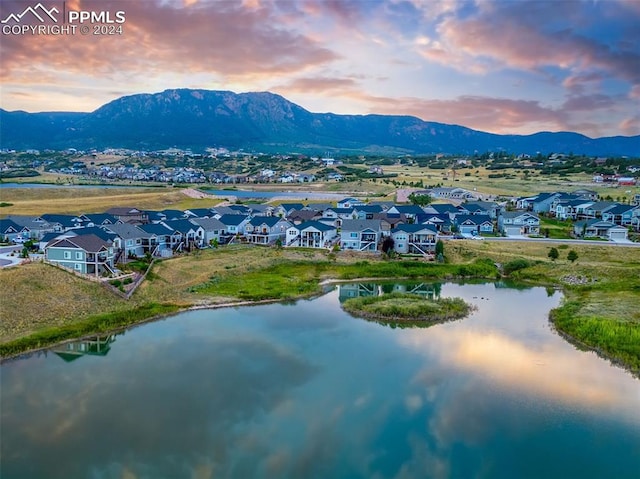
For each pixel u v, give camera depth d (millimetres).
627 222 118688
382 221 115688
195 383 44719
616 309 63719
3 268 66688
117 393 42656
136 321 61031
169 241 99438
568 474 32781
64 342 54031
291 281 82312
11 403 40812
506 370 47906
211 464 33344
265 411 40031
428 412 40156
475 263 94250
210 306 68250
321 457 34188
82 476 31922
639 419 39438
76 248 75250
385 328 60031
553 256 92438
